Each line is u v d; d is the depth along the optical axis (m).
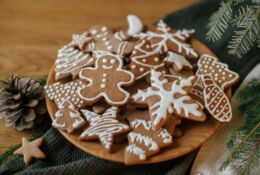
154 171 0.50
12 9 0.74
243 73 0.57
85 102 0.50
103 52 0.56
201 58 0.56
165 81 0.50
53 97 0.52
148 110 0.50
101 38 0.59
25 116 0.54
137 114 0.49
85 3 0.75
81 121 0.49
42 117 0.55
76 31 0.69
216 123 0.49
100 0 0.76
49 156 0.52
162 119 0.46
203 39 0.64
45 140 0.52
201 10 0.66
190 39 0.60
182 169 0.49
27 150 0.51
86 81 0.52
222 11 0.56
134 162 0.45
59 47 0.66
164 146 0.46
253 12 0.53
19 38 0.68
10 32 0.69
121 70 0.52
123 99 0.50
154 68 0.54
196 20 0.66
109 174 0.51
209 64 0.55
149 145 0.46
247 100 0.52
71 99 0.51
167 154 0.46
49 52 0.65
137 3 0.75
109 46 0.58
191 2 0.75
